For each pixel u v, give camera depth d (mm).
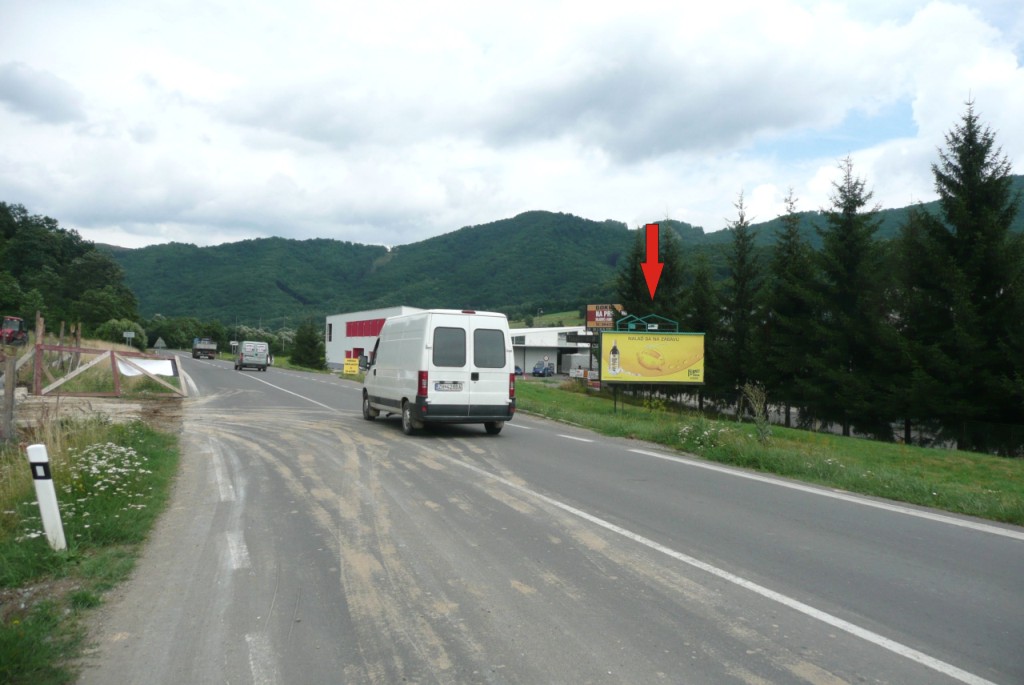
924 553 6574
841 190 31531
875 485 9953
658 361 24547
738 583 5633
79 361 27094
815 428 31906
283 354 115125
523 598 5258
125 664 4172
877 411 28141
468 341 14953
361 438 14664
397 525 7410
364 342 72000
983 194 27203
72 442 10656
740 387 36062
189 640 4512
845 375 29094
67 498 7641
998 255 25828
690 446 13797
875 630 4695
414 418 14938
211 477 10180
